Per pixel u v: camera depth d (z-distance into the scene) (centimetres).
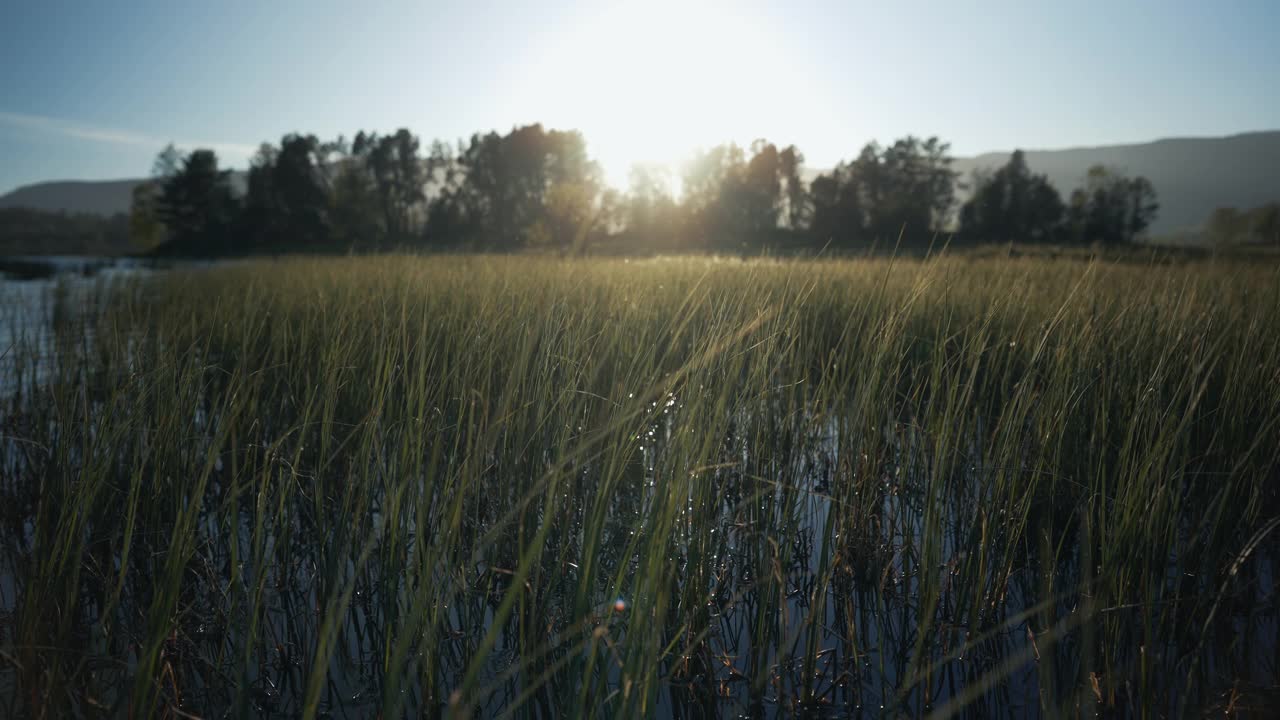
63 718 196
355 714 219
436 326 407
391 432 325
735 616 277
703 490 251
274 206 6838
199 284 1163
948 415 298
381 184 7094
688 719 225
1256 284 565
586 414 288
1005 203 6125
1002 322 376
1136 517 238
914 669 209
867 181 6938
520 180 7069
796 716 219
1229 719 199
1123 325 386
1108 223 5959
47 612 217
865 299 559
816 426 363
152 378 335
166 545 282
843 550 280
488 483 311
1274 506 302
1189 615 243
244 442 363
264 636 250
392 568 234
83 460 262
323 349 378
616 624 220
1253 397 317
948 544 320
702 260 1143
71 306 845
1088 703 193
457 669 239
